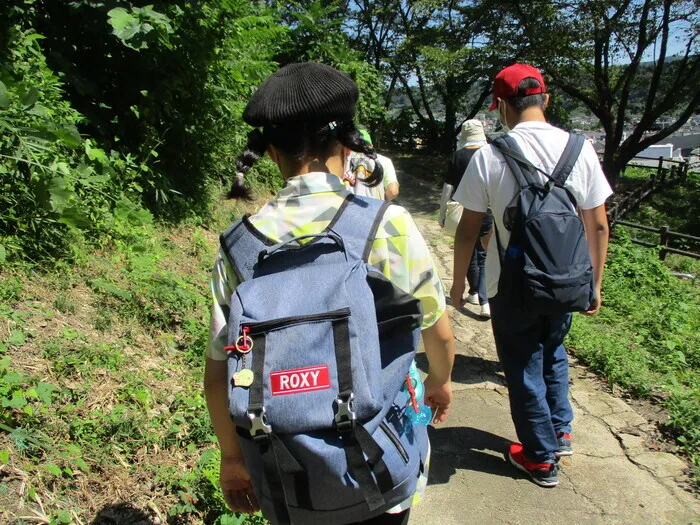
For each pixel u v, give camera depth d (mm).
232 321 1290
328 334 1233
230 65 5480
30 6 4289
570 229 2430
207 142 5684
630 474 2951
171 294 3631
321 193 1405
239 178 1474
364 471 1225
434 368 1570
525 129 2654
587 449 3154
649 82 18141
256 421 1209
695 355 4480
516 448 3029
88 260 3566
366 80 12141
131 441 2455
